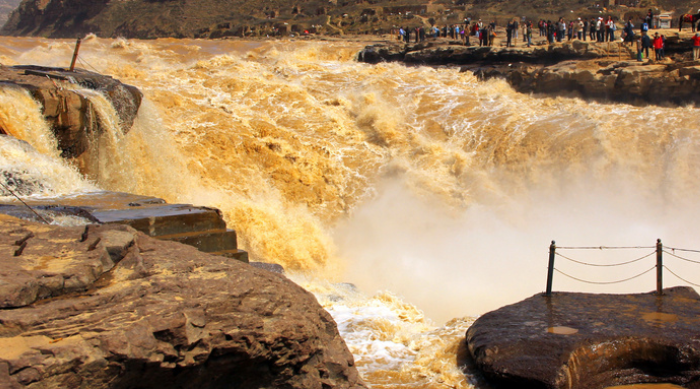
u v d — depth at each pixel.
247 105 26.20
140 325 4.95
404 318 10.28
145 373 4.97
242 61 31.45
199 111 24.83
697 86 23.73
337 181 22.64
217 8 77.94
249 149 22.61
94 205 9.97
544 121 24.59
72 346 4.60
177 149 21.31
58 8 94.69
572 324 7.77
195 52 37.84
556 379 6.66
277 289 5.93
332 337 6.28
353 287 13.64
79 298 5.11
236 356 5.43
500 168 22.62
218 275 5.83
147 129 19.41
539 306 8.57
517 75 28.55
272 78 29.56
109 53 35.25
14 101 12.84
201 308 5.34
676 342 7.09
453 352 8.05
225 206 18.72
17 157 11.75
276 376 5.76
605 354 7.10
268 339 5.52
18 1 183.50
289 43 42.56
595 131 22.61
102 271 5.56
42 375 4.42
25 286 4.88
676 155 20.88
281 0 74.62
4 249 5.64
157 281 5.54
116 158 15.64
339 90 28.53
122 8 86.31
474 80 29.92
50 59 31.66
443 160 23.06
